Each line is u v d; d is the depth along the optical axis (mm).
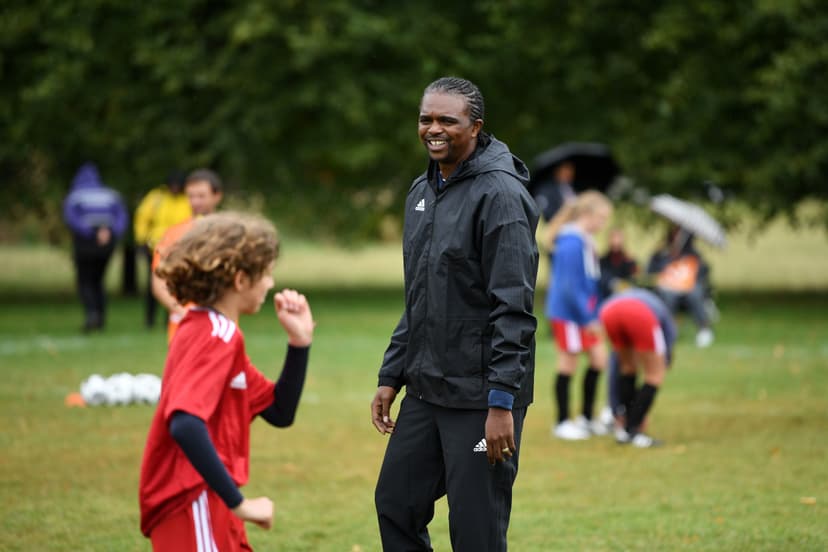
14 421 22453
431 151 10492
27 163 55094
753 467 18891
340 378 29047
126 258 56469
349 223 55344
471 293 10383
